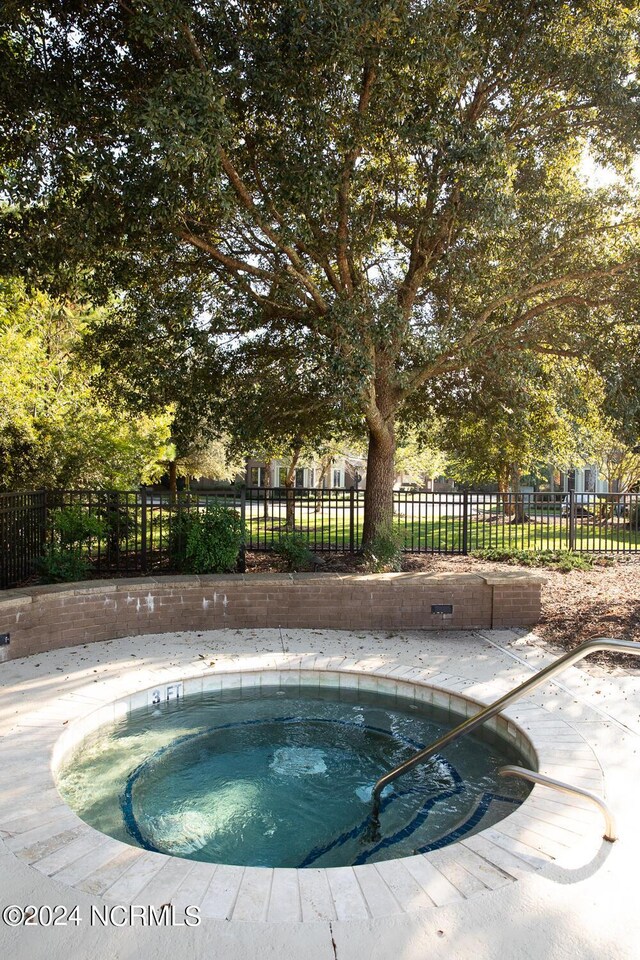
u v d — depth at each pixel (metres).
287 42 5.88
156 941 2.28
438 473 28.94
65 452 11.16
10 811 3.21
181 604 7.02
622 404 8.09
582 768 3.73
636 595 8.55
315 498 11.05
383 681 5.49
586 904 2.51
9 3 5.48
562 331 9.20
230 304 8.92
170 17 5.42
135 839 3.32
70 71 6.38
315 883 2.66
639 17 7.68
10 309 11.56
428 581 7.23
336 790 3.92
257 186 7.65
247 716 5.08
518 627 7.30
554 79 7.77
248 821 3.53
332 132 6.96
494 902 2.52
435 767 4.21
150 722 4.93
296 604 7.21
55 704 4.70
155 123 5.02
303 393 9.45
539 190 8.52
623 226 8.35
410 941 2.30
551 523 20.25
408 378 8.57
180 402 9.75
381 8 5.54
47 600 6.16
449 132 6.54
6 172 7.15
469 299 9.52
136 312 8.25
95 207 6.13
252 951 2.24
